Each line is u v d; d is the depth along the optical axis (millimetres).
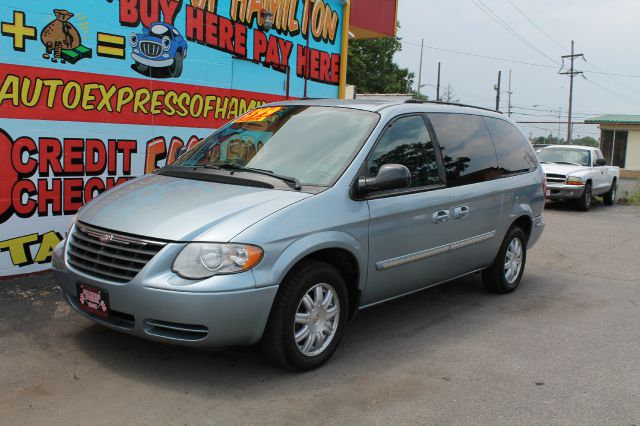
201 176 4598
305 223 3979
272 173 4523
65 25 6191
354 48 43438
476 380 4211
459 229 5477
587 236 11336
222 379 3994
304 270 4004
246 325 3727
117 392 3738
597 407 3861
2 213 5875
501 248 6344
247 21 8453
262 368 4199
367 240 4445
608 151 40719
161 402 3641
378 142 4742
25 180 6020
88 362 4145
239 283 3635
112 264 3822
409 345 4859
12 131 5879
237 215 3840
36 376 3898
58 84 6195
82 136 6477
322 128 4914
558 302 6395
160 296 3594
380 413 3646
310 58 9859
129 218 3955
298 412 3602
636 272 8086
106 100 6668
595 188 17031
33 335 4559
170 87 7402
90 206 4402
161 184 4512
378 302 4848
